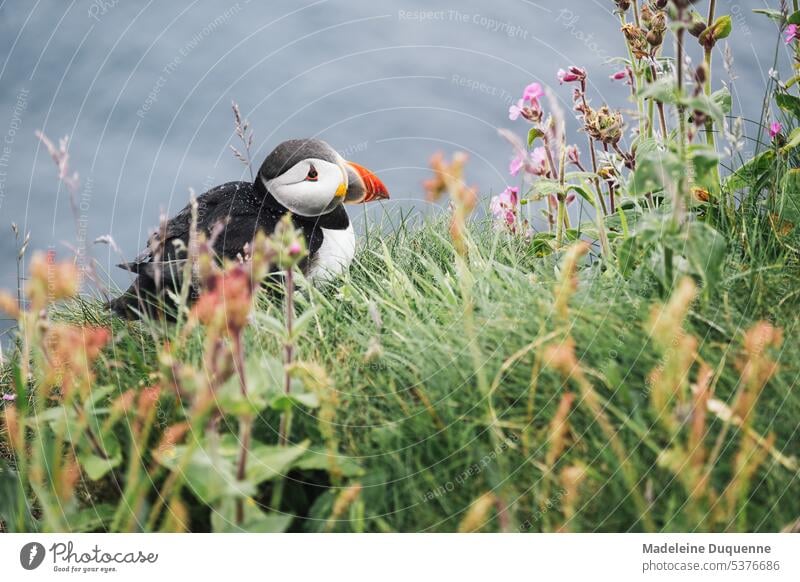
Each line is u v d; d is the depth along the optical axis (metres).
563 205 5.61
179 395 3.89
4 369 5.24
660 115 5.47
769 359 3.96
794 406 3.83
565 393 3.92
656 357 3.99
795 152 5.57
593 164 5.86
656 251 4.51
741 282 4.60
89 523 3.74
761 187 5.35
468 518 3.49
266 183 5.94
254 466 3.40
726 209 5.23
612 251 5.39
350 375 4.28
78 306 5.79
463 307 4.60
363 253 6.37
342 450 3.93
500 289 4.75
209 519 3.79
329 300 5.47
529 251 5.98
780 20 5.66
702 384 3.62
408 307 4.84
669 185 4.20
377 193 6.20
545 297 4.55
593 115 5.65
